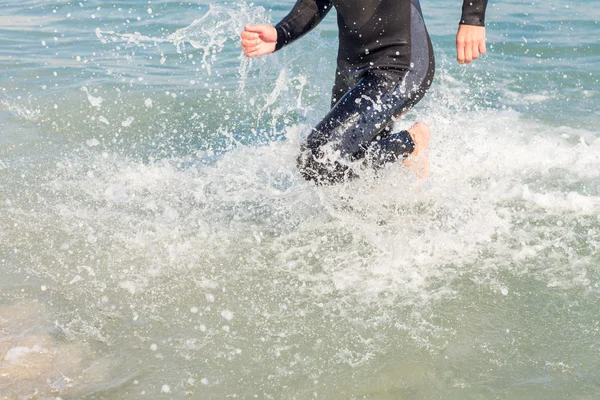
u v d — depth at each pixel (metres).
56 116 5.34
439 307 3.00
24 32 7.64
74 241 3.61
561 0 8.67
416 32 3.86
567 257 3.33
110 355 2.76
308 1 4.07
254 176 4.39
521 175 4.25
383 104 3.77
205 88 5.93
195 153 4.75
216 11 4.65
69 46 7.11
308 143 3.74
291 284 3.22
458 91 5.69
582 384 2.52
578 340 2.75
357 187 3.90
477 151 4.54
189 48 7.02
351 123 3.71
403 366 2.65
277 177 4.36
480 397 2.48
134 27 7.68
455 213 3.79
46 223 3.78
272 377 2.62
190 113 5.44
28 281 3.25
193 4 8.54
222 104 5.60
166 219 3.86
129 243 3.60
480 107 5.34
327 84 5.22
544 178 4.20
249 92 5.83
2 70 6.38
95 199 4.07
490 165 4.37
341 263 3.39
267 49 3.93
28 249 3.52
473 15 3.55
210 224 3.81
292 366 2.67
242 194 4.16
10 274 3.31
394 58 3.82
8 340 2.83
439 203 3.90
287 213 3.93
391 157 3.95
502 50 6.76
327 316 2.96
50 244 3.57
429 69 3.93
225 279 3.28
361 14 3.77
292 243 3.61
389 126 4.15
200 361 2.72
